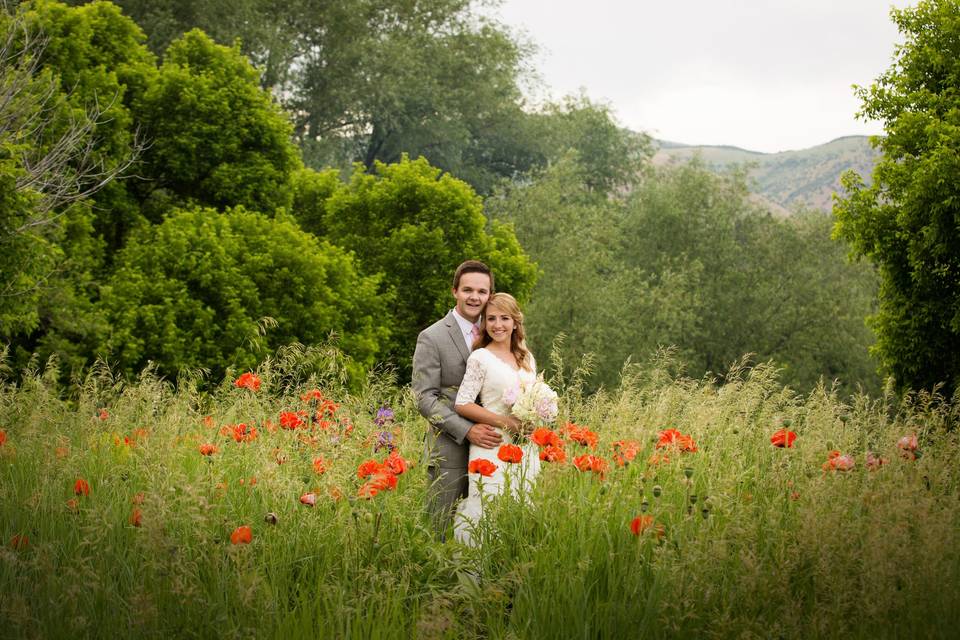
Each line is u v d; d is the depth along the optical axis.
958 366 14.98
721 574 3.03
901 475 3.72
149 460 3.79
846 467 3.78
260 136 18.97
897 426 4.42
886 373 16.27
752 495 3.85
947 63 16.05
